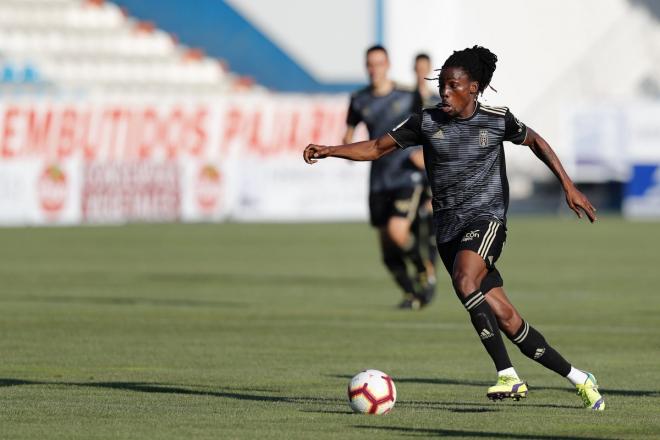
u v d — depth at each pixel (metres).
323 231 104.25
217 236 97.81
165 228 105.75
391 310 51.06
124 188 110.00
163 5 140.75
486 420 25.33
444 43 150.75
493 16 157.38
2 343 39.66
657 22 161.00
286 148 114.12
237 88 140.62
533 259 79.06
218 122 112.44
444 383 31.67
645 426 24.67
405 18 148.00
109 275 66.88
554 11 158.88
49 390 29.75
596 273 69.44
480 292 25.92
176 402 27.86
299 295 57.06
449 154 26.92
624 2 160.75
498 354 26.02
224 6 142.00
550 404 28.00
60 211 108.31
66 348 38.50
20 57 129.50
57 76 130.00
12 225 107.12
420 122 27.02
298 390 30.02
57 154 108.00
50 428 24.22
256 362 35.56
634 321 47.03
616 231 106.44
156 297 55.59
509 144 144.88
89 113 108.69
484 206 27.02
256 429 24.06
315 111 114.81
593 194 140.25
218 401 28.03
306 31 144.25
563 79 159.25
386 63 49.28
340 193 115.06
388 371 33.97
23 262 74.81
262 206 113.50
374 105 49.28
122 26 138.38
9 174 106.88
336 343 40.28
